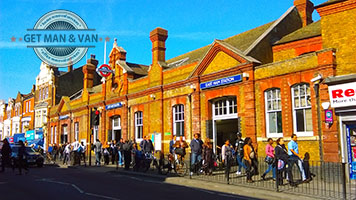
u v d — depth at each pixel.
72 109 32.50
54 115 37.59
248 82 14.87
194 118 17.75
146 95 21.94
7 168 20.70
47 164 23.89
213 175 14.05
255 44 16.36
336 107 11.47
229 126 20.14
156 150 20.08
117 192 9.93
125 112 23.98
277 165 10.13
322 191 9.80
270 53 17.16
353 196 9.04
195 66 18.09
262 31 19.34
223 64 16.50
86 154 28.89
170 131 19.55
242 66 15.12
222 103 16.97
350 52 11.78
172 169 15.84
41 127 42.16
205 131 17.11
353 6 11.88
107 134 26.23
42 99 44.12
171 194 9.68
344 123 11.56
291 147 11.29
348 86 11.14
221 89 16.39
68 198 8.81
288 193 9.60
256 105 14.64
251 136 14.54
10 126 55.16
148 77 22.06
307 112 13.01
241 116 15.25
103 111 26.91
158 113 20.61
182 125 19.02
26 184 11.99
